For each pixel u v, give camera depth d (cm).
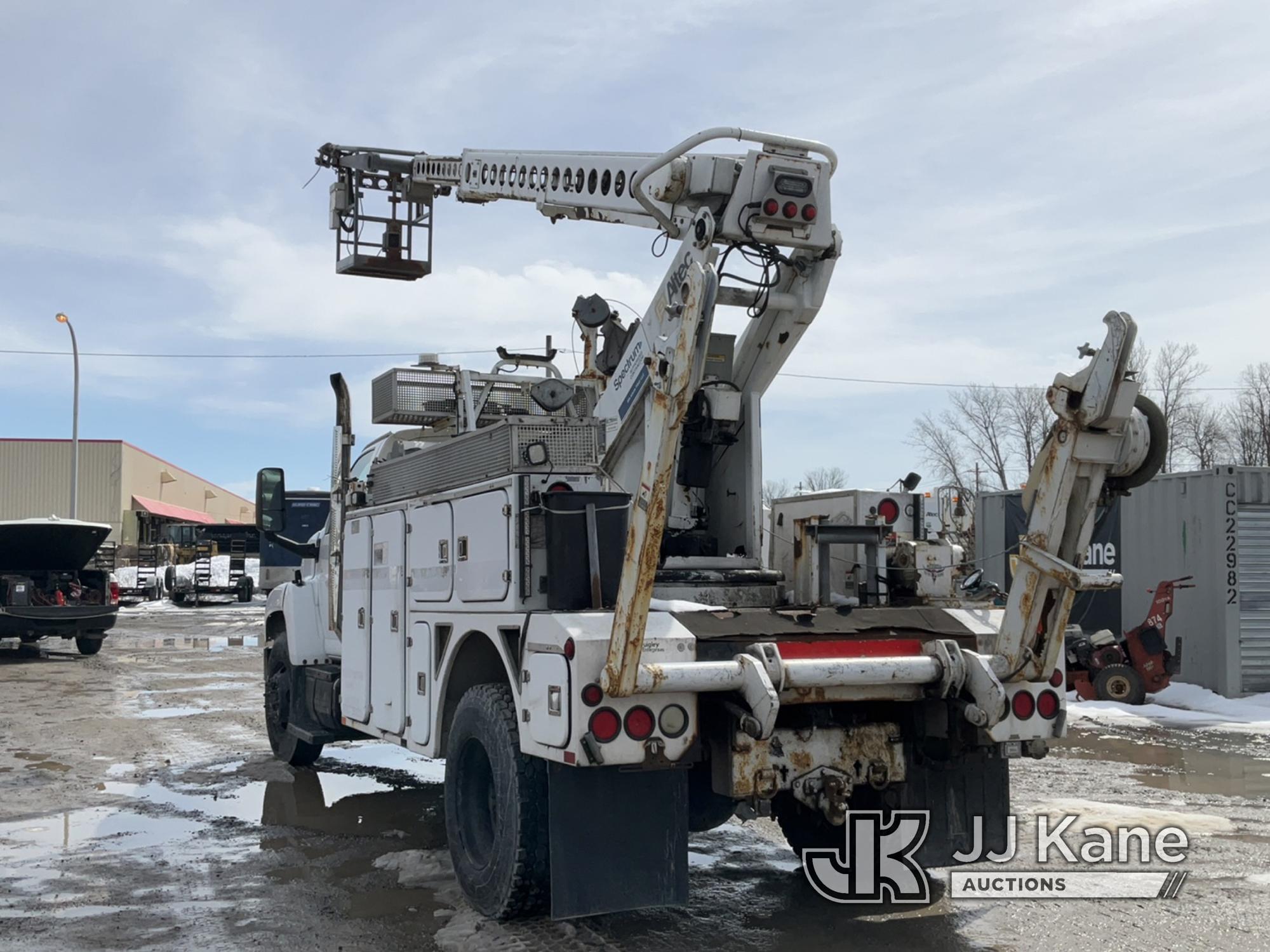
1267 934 471
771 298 554
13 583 1855
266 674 927
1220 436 3803
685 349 393
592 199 673
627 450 573
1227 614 1348
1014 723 456
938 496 873
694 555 567
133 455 5853
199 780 839
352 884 561
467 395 766
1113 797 755
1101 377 409
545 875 460
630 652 396
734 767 425
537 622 442
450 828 520
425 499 575
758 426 566
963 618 489
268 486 852
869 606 514
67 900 534
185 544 4400
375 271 1084
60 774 858
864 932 479
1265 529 1368
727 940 470
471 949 454
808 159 547
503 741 470
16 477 5538
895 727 456
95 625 1908
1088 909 507
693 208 561
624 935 477
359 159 1058
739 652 433
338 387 786
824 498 580
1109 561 1527
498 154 823
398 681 606
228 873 583
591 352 695
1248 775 838
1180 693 1352
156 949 464
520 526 466
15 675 1605
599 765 403
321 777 854
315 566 861
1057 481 432
